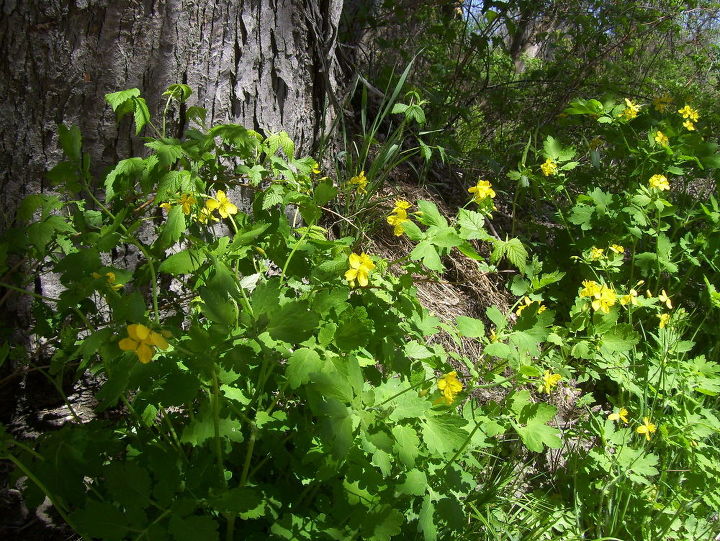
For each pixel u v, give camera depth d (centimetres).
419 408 159
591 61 510
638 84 582
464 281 324
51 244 201
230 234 254
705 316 320
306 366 152
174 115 232
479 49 455
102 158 222
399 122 423
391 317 185
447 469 178
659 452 254
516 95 518
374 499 166
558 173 347
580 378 258
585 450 259
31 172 213
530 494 236
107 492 167
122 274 176
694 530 230
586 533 230
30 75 205
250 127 258
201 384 162
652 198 305
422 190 366
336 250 194
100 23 208
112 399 145
